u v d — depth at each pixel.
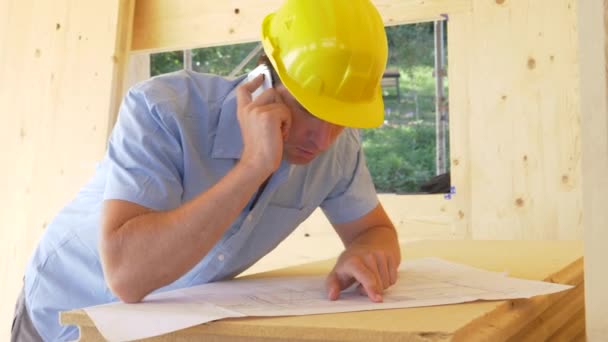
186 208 1.05
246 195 1.06
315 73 1.15
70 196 2.97
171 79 1.28
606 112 0.69
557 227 2.36
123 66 3.00
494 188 2.45
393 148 6.38
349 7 1.19
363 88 1.19
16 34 3.21
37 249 1.47
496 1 2.46
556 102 2.37
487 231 2.46
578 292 1.36
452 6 2.52
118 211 1.08
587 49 0.70
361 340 0.77
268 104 1.11
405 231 2.57
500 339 0.85
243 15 2.84
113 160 1.14
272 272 1.38
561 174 2.36
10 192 3.13
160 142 1.17
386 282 1.08
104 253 1.04
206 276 1.32
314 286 1.15
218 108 1.29
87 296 1.40
